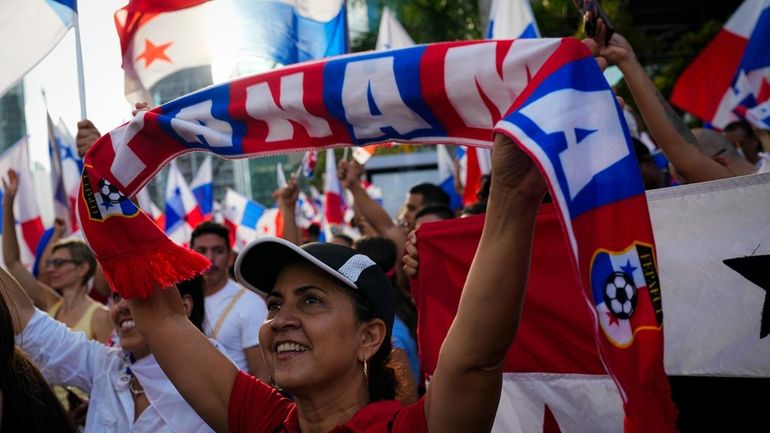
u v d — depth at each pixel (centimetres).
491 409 182
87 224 228
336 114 205
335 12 415
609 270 161
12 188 516
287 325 206
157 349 234
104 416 318
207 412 229
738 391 262
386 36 686
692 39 2105
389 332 216
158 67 318
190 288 326
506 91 184
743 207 259
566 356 271
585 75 169
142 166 228
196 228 452
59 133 742
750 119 600
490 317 173
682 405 266
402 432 191
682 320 262
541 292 274
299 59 405
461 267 294
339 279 208
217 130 220
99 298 556
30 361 196
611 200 163
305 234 955
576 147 163
